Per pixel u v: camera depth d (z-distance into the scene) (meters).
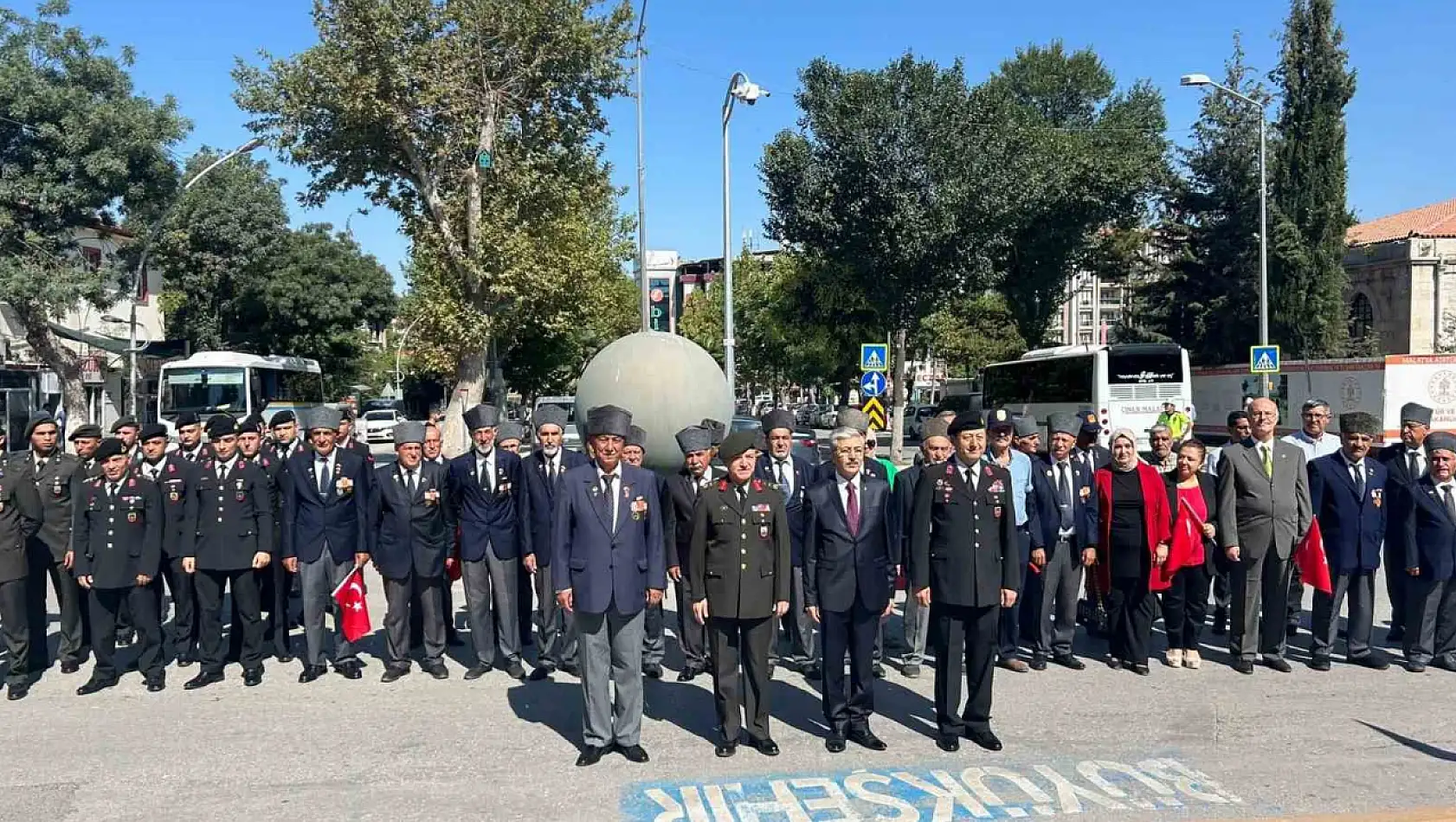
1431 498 7.61
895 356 27.55
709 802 5.20
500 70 24.09
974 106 24.77
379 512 7.70
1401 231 48.69
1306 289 35.34
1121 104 44.97
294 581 9.88
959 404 35.44
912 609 7.68
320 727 6.49
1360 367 25.33
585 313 28.98
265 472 7.68
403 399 55.44
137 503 7.34
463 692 7.31
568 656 7.79
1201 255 38.50
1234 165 37.88
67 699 7.18
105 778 5.59
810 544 6.17
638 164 24.42
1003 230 26.39
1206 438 33.41
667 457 8.98
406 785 5.47
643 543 5.97
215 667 7.57
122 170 23.28
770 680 6.18
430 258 24.61
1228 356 38.41
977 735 6.04
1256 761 5.74
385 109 22.47
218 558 7.41
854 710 6.10
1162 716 6.60
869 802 5.18
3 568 7.14
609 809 5.12
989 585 5.94
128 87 24.31
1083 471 8.05
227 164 38.28
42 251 23.59
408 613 7.82
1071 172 31.86
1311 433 9.09
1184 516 7.58
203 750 6.04
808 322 33.56
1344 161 35.22
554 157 25.28
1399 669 7.79
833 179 25.33
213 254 38.69
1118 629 7.86
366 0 22.03
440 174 24.45
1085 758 5.80
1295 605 8.78
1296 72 35.19
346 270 43.12
